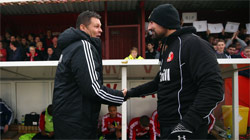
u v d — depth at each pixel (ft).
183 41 3.95
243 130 10.86
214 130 11.18
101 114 11.84
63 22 19.03
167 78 4.10
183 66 3.88
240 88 12.57
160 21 4.15
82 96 4.46
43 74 10.75
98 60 4.73
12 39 15.10
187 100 3.85
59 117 4.51
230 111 9.86
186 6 16.75
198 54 3.67
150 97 11.89
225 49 14.57
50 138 10.28
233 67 8.20
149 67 9.24
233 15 18.94
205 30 15.37
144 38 15.33
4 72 10.00
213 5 16.67
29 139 10.30
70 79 4.48
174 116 4.00
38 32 19.49
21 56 14.49
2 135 10.90
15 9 15.78
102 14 17.47
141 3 14.98
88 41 4.61
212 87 3.44
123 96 4.58
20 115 12.07
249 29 15.89
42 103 12.09
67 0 13.09
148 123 9.75
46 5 15.03
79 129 4.39
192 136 3.74
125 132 7.49
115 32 15.60
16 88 12.10
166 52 4.30
